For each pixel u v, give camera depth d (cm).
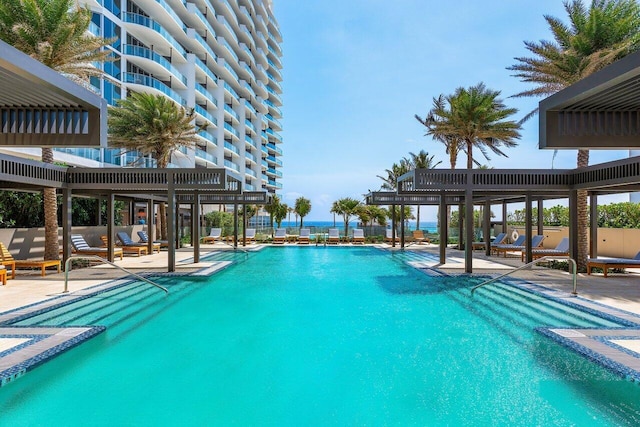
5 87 460
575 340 498
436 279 1059
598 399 372
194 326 612
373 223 3559
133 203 2130
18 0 1087
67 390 392
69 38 1185
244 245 2234
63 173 1107
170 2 3591
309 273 1201
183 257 1616
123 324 612
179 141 2169
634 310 662
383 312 698
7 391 385
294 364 459
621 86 468
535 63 1352
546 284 932
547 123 584
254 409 353
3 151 1877
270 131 6762
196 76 4091
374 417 339
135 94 2059
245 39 5234
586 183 1056
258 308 729
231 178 1240
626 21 1081
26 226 1578
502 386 399
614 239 1594
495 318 652
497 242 1769
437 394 383
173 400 371
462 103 2095
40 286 886
